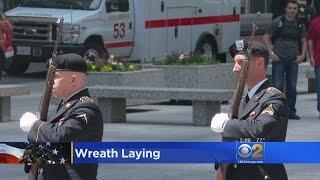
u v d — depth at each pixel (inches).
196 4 2536.9
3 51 2231.8
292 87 1633.9
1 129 1486.2
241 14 2778.1
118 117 1625.2
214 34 2615.7
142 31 2377.0
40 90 2124.8
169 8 2447.1
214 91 1544.0
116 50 2342.5
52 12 2289.6
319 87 1640.0
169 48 2452.0
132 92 1601.9
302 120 1628.9
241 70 602.2
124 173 1123.9
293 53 1616.6
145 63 2095.2
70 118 599.2
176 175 1111.6
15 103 1875.0
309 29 1624.0
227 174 609.9
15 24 2319.1
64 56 608.7
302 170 1142.3
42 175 605.9
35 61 2356.1
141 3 2368.4
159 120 1643.7
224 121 602.2
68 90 608.7
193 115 1573.6
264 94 600.1
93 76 1758.1
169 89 1598.2
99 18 2290.8
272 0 2657.5
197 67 1891.0
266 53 605.3
